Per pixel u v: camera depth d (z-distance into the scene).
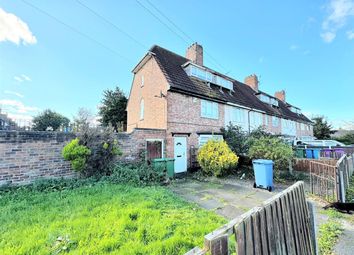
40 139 6.32
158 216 3.79
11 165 5.76
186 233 3.20
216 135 13.01
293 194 2.43
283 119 23.73
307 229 2.69
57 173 6.58
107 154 7.17
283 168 9.65
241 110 16.31
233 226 1.38
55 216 3.69
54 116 22.62
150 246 2.77
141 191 5.56
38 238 2.90
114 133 7.91
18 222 3.43
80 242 2.81
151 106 12.17
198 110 12.36
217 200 5.64
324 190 6.06
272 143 9.27
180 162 10.87
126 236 3.04
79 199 4.67
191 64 13.04
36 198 4.80
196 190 6.84
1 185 5.53
